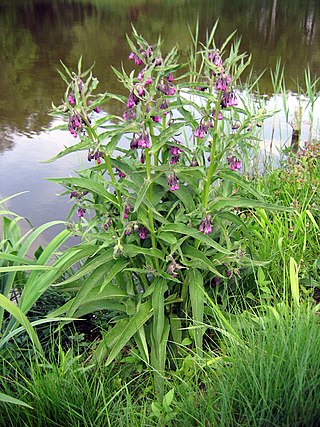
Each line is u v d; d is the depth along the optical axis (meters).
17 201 5.29
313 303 3.29
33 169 6.06
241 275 3.24
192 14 20.67
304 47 13.05
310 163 5.08
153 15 20.72
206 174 2.70
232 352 2.56
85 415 2.48
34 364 2.79
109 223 2.82
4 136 7.19
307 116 7.40
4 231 3.68
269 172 5.13
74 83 2.42
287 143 6.43
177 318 2.98
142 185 2.60
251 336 2.63
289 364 2.32
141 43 2.47
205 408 2.40
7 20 19.11
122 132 2.45
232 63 2.41
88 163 6.18
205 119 2.58
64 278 3.55
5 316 3.38
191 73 2.66
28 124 7.66
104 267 2.79
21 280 3.34
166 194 3.00
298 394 2.28
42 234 4.63
